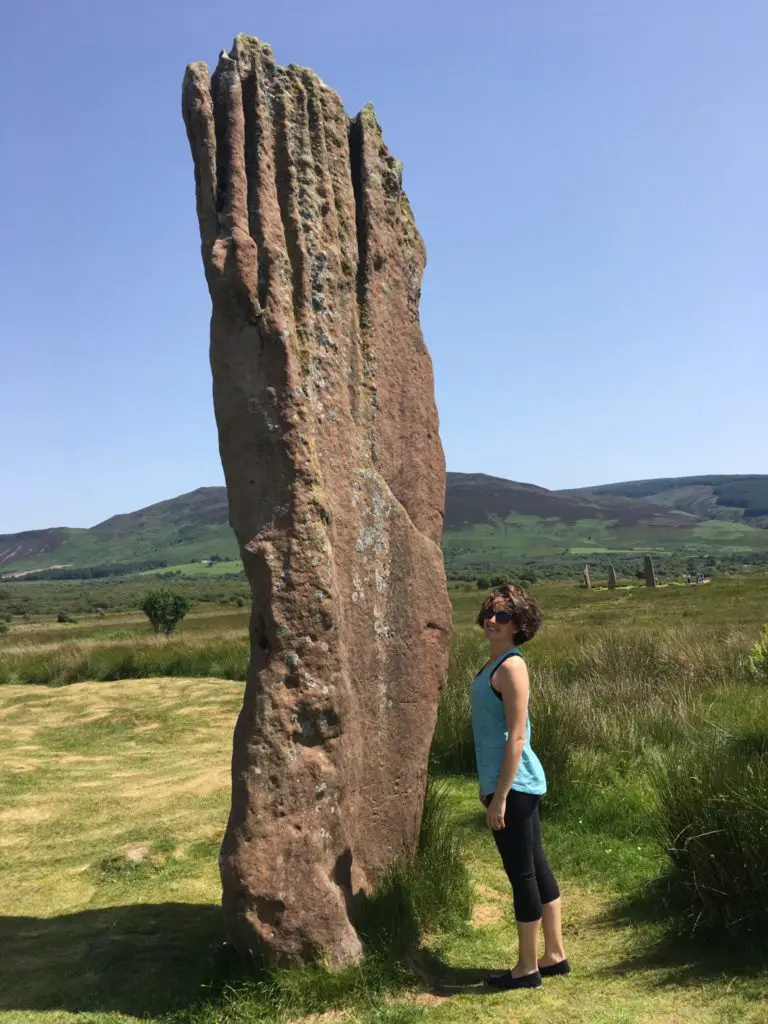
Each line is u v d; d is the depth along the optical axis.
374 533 4.55
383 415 4.71
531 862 3.79
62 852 5.79
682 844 4.39
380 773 4.48
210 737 9.36
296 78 4.44
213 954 3.91
